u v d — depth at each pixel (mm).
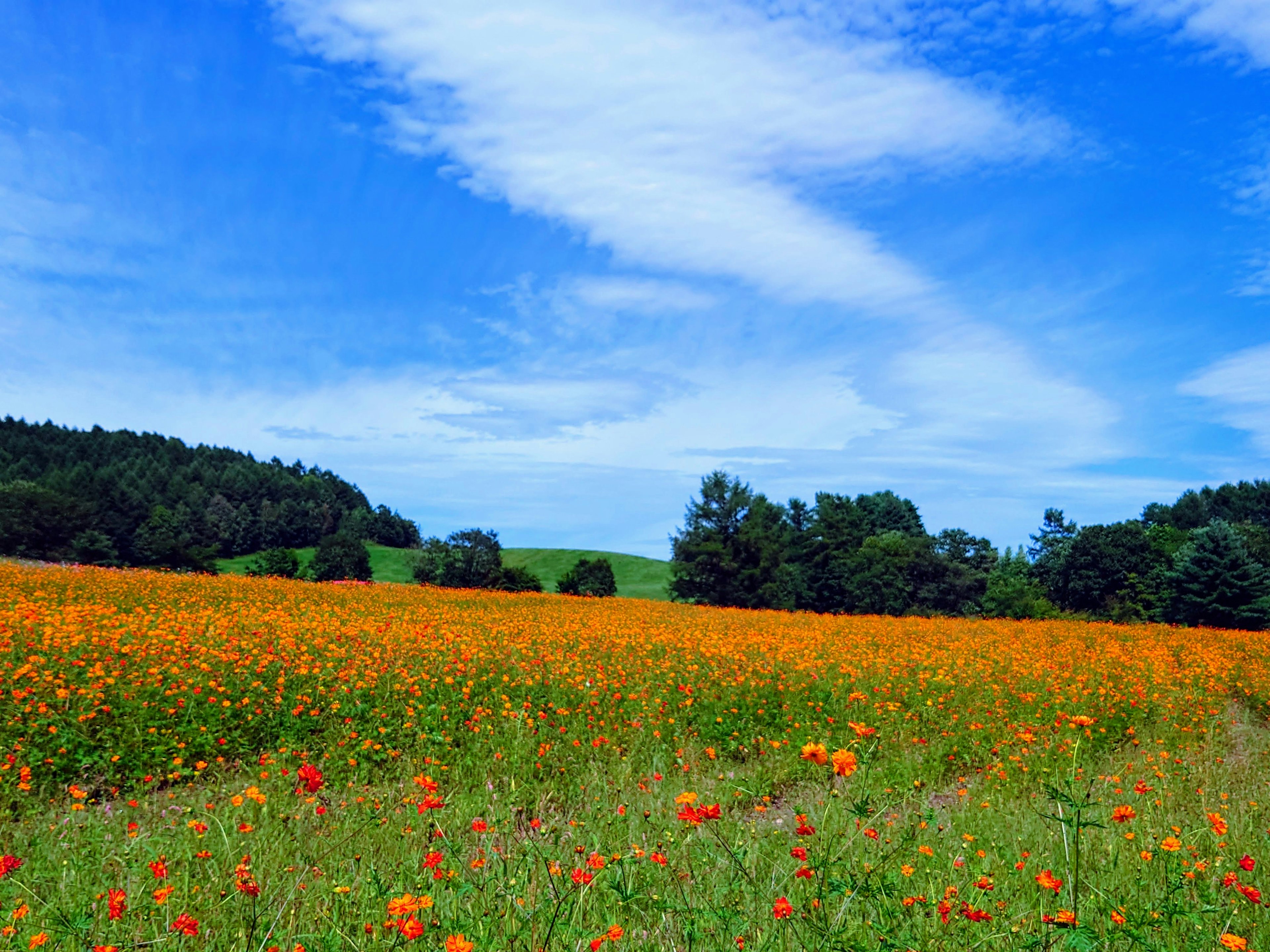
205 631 12000
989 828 5527
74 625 10594
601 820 5465
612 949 3137
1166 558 60156
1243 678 14969
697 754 8352
